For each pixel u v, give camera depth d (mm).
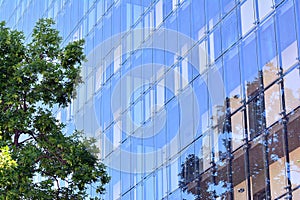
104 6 53906
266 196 32125
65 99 33969
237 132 35062
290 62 32156
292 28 32406
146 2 47375
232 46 36906
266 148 32625
